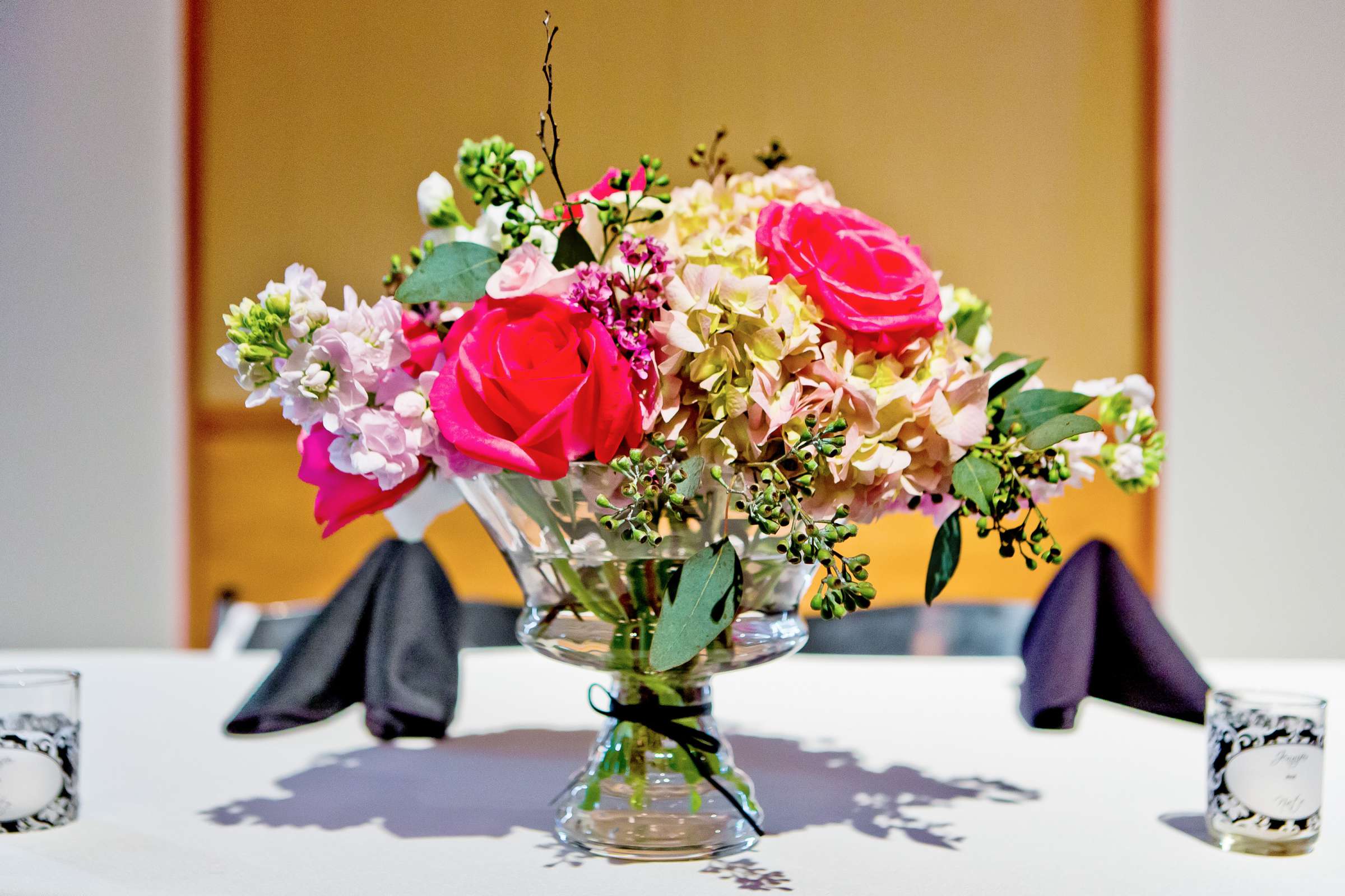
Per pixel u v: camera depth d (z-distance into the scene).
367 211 3.44
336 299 3.45
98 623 3.47
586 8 3.40
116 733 1.05
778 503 0.62
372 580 1.02
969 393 0.66
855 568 0.62
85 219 3.43
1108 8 3.40
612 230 0.72
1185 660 0.86
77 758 0.80
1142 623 0.87
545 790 0.87
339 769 0.93
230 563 3.48
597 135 3.41
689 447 0.65
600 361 0.62
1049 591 0.90
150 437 3.46
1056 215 3.44
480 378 0.62
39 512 3.45
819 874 0.68
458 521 3.45
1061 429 0.69
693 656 0.65
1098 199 3.43
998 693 1.23
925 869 0.69
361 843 0.74
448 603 1.06
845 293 0.65
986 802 0.84
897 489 0.67
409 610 1.01
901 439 0.66
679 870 0.69
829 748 1.00
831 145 3.43
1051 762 0.95
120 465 3.46
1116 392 0.78
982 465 0.67
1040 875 0.68
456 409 0.62
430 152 3.43
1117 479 0.77
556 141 0.70
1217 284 3.43
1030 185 3.44
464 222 0.75
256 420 3.46
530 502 0.69
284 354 0.64
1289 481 3.44
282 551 3.47
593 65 3.40
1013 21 3.42
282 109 3.42
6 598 3.46
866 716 1.12
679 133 3.41
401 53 3.41
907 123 3.44
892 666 1.39
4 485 3.44
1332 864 0.71
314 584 3.48
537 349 0.62
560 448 0.62
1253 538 3.46
